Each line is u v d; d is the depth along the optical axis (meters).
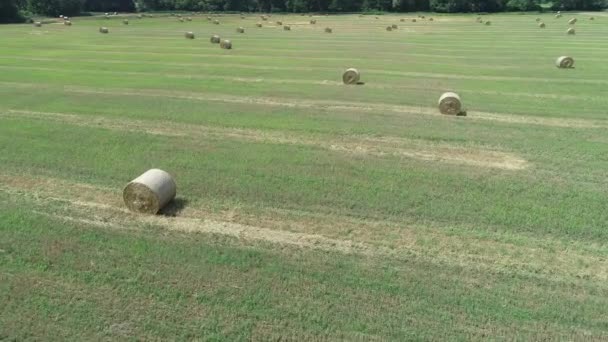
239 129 18.91
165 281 9.41
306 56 37.38
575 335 8.00
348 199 12.89
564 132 18.27
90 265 9.91
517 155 16.00
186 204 12.77
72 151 16.47
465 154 16.12
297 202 12.80
